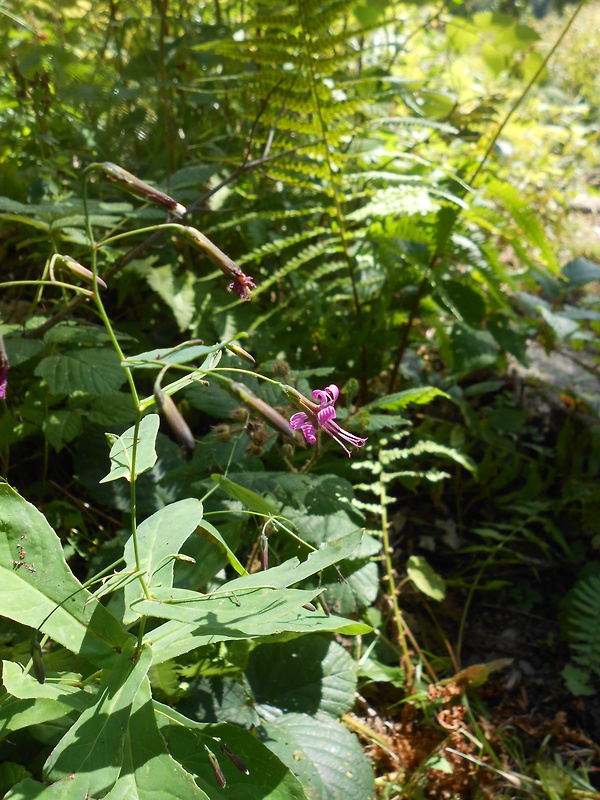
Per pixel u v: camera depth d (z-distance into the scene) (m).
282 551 2.27
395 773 2.17
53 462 2.79
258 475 2.20
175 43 3.23
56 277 3.00
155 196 1.37
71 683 1.57
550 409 3.68
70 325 2.50
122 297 3.02
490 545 3.07
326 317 3.10
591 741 2.42
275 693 2.06
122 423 2.40
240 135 3.68
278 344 3.01
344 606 2.26
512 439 3.50
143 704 1.36
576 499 3.12
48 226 2.50
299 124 2.83
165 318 3.39
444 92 3.90
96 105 2.91
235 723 1.93
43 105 3.03
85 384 2.24
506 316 3.40
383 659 2.49
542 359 3.97
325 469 2.78
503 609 2.87
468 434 3.38
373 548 2.38
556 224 4.79
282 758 1.86
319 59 2.71
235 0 4.09
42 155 3.11
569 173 5.39
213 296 2.98
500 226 3.17
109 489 2.45
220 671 1.87
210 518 2.18
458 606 2.87
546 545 3.02
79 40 3.39
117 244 3.17
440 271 2.97
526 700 2.55
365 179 3.07
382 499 2.57
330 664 2.15
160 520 1.64
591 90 7.08
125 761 1.31
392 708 2.38
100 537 2.50
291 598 1.39
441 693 2.36
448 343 3.23
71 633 1.47
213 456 2.27
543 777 2.16
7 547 1.50
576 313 3.43
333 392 1.51
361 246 3.16
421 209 2.67
